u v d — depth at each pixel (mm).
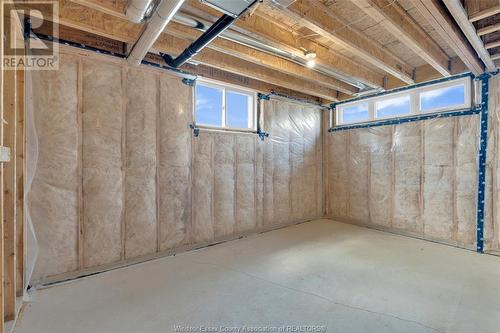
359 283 2465
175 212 3344
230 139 3988
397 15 2363
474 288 2348
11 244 1893
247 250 3432
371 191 4629
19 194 2131
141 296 2242
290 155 4863
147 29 2084
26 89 2285
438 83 3738
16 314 1947
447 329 1780
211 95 3857
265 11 2506
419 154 3992
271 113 4566
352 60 3682
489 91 3303
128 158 2984
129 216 2984
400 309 2025
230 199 3971
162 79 3256
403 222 4172
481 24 2426
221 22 2031
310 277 2600
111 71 2873
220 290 2340
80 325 1848
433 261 3008
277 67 3439
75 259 2650
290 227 4680
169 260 3090
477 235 3387
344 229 4527
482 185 3350
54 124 2541
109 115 2855
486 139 3324
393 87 4242
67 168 2609
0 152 1331
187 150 3477
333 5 2438
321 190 5398
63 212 2588
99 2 1973
